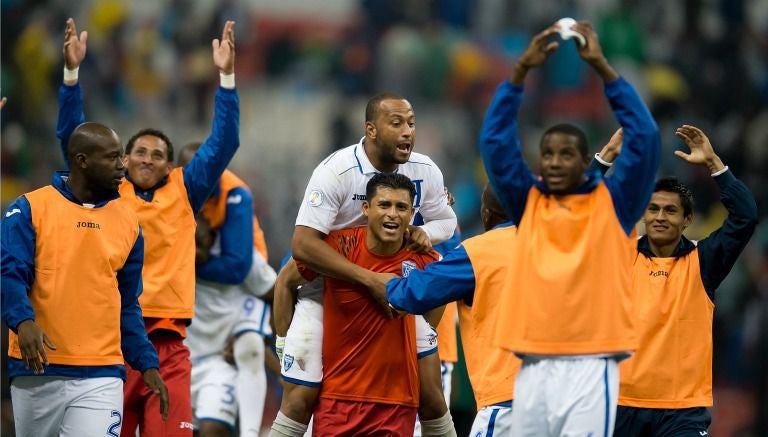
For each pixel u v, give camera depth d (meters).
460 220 69.94
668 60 78.00
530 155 71.94
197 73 75.94
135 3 76.75
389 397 26.48
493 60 79.06
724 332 59.97
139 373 29.86
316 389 26.70
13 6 74.00
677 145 71.88
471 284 24.95
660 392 26.92
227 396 35.22
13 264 25.45
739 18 79.94
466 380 41.88
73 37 30.00
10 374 26.20
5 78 72.69
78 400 25.98
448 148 75.50
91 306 26.09
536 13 79.88
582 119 75.06
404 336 26.44
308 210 26.20
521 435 22.36
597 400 21.72
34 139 71.38
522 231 22.33
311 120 77.75
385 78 78.38
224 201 34.31
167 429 29.91
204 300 35.25
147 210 30.44
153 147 30.69
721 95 77.12
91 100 73.94
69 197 26.38
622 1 79.12
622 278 22.02
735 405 58.25
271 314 36.34
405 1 79.88
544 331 21.86
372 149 26.48
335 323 26.45
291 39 80.19
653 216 27.38
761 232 66.12
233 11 78.00
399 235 25.69
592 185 22.19
